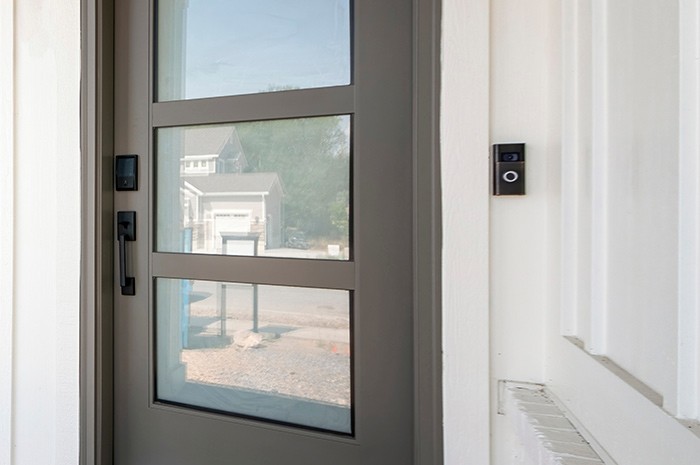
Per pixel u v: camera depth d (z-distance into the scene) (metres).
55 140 1.21
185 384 1.19
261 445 1.10
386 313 1.00
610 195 0.62
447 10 0.92
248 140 1.13
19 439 1.24
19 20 1.23
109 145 1.20
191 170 1.17
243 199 1.13
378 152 1.01
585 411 0.69
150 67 1.19
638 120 0.54
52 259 1.21
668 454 0.46
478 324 0.91
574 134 0.74
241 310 1.14
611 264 0.62
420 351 0.94
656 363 0.49
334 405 1.06
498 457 0.89
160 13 1.19
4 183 1.25
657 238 0.49
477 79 0.90
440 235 0.92
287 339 1.10
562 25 0.78
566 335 0.76
